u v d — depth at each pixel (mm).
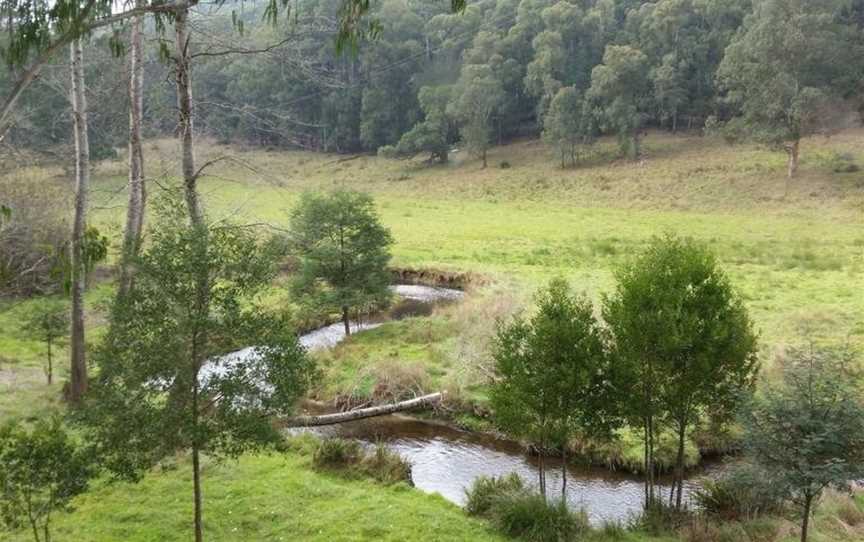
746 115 57656
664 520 13555
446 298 33156
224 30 18234
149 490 14602
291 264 30953
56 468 10406
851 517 13211
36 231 27484
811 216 46312
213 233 12133
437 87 80625
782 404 10766
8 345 24531
